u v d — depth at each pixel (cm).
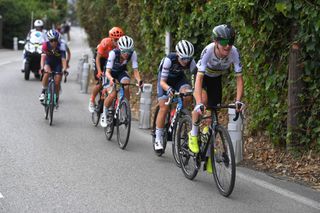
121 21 3947
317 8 1441
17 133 1995
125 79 1852
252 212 1170
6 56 6919
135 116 2531
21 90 3338
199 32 2270
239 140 1616
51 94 2189
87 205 1188
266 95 1748
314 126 1586
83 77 3419
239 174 1501
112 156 1692
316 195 1309
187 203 1224
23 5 9769
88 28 5384
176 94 1496
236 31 1916
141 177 1446
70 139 1938
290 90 1602
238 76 1329
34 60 3944
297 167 1549
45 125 2200
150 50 2944
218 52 1285
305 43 1552
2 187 1307
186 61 1514
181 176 1470
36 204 1184
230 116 1609
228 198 1270
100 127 2216
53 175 1432
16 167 1502
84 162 1595
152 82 3105
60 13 11806
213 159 1329
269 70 1711
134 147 1848
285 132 1672
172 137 1609
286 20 1617
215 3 1995
